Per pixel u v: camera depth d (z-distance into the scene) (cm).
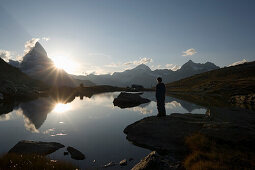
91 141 1137
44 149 977
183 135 1125
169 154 938
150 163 721
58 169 703
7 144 1082
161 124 1359
